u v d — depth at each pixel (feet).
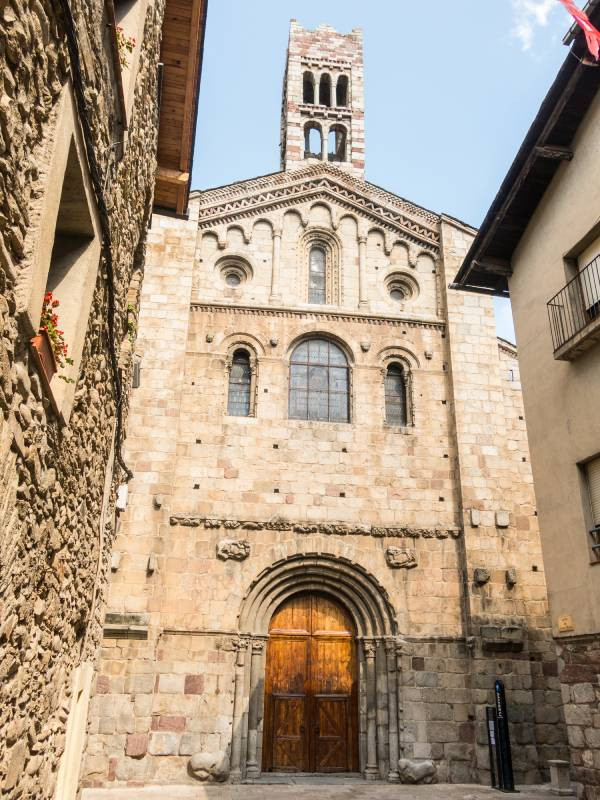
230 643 64.03
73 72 16.30
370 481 71.92
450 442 74.84
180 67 47.80
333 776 63.26
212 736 60.75
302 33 104.63
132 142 29.71
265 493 69.82
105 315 26.16
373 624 67.72
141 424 68.85
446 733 63.62
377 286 81.56
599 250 49.29
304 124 98.37
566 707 46.47
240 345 75.87
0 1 11.57
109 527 39.32
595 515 46.73
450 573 69.31
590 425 47.21
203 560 66.28
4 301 12.79
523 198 56.44
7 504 14.40
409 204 85.51
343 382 77.00
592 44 38.09
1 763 16.42
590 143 50.31
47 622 20.61
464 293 80.64
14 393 14.11
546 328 53.88
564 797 54.34
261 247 81.35
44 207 14.71
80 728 30.86
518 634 65.77
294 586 68.95
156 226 77.51
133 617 61.05
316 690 66.64
